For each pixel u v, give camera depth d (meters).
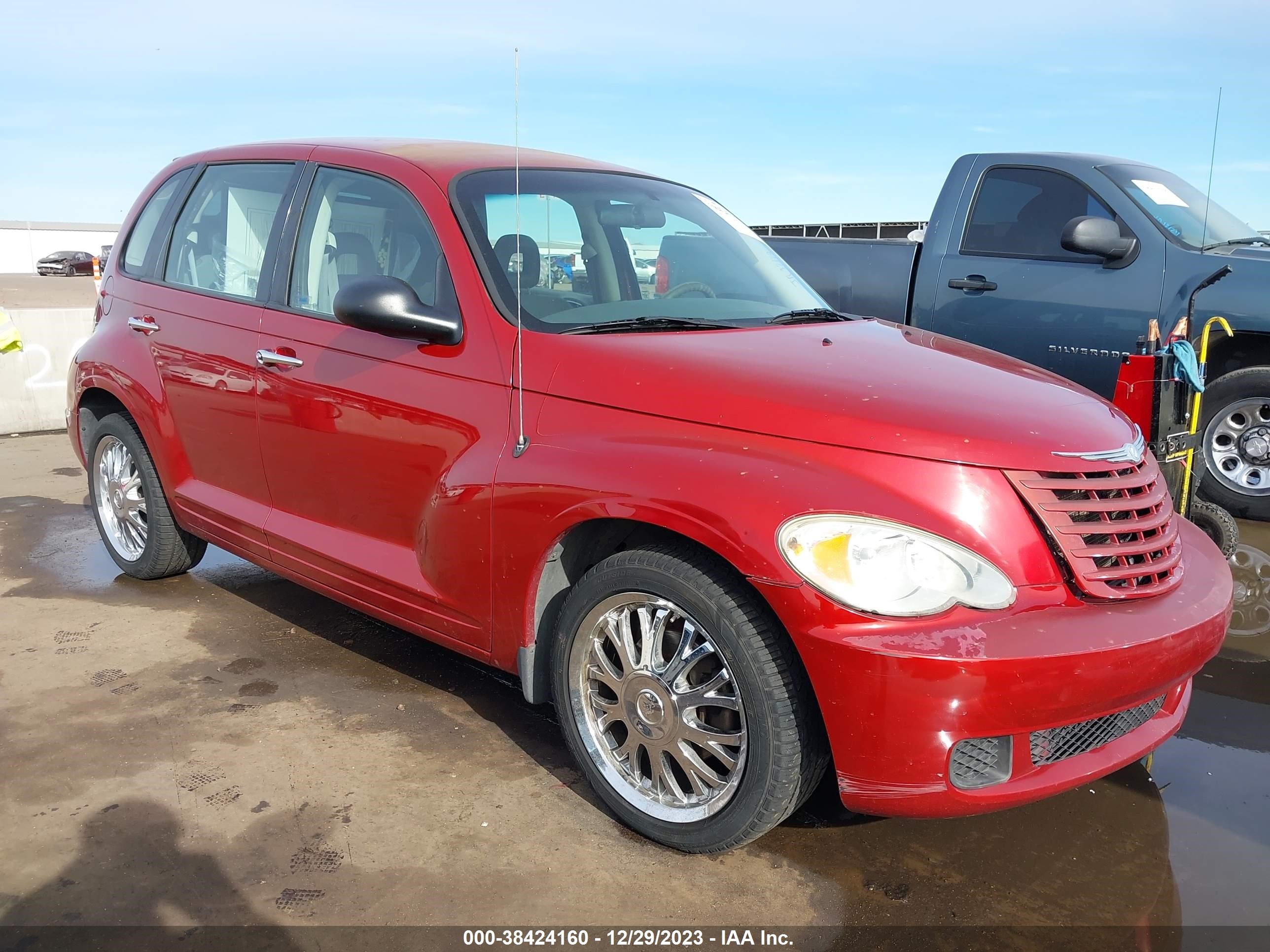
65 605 4.22
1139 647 2.20
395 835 2.57
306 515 3.44
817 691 2.19
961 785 2.21
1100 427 2.51
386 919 2.25
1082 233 5.38
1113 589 2.31
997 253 5.93
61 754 2.96
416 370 2.99
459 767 2.92
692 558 2.39
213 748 3.00
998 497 2.25
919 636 2.12
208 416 3.76
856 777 2.20
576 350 2.71
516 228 3.06
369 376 3.11
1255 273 5.16
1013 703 2.11
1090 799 2.82
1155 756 3.08
